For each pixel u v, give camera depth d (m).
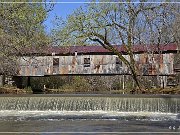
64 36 36.59
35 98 25.94
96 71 43.16
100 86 51.75
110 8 36.75
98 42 37.91
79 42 36.66
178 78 43.44
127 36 38.62
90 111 25.05
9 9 34.53
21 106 26.00
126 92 39.34
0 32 34.31
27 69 43.34
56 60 43.47
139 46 41.72
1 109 26.09
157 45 41.09
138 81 39.53
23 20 34.97
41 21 36.25
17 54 37.72
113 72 42.72
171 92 35.28
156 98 24.77
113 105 25.14
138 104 24.88
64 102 25.64
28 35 35.81
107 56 43.00
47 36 37.09
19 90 39.91
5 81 44.47
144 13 39.78
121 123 19.33
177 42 40.97
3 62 37.94
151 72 41.50
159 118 21.72
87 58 43.34
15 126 18.16
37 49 38.75
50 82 49.38
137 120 20.72
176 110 24.39
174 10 40.06
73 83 50.12
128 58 42.12
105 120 20.72
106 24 36.94
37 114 23.78
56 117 22.22
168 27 40.47
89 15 36.31
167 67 41.81
